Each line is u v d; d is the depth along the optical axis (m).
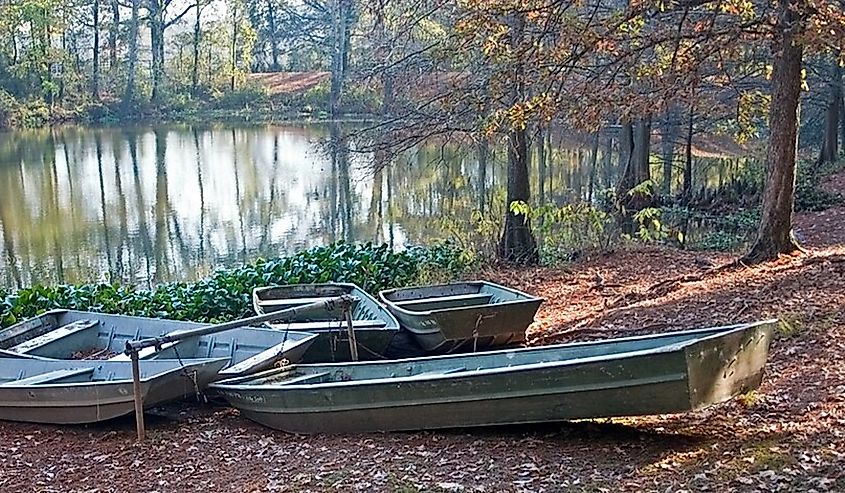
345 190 26.12
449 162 20.73
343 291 10.27
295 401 6.54
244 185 27.58
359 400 6.34
